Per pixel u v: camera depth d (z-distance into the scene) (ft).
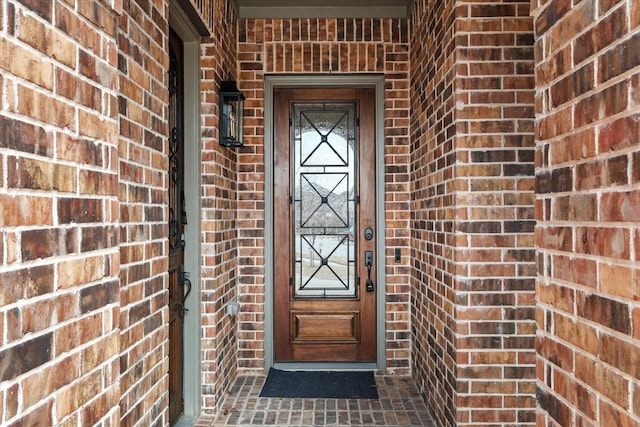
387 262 11.93
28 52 3.20
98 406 4.08
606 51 3.52
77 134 3.80
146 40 6.24
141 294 5.97
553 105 4.35
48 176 3.41
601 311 3.59
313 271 12.28
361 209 12.25
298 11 11.80
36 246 3.26
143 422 5.99
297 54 11.80
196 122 9.39
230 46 11.14
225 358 10.52
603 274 3.57
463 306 8.00
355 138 12.27
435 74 9.41
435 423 9.22
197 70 9.39
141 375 5.93
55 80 3.51
